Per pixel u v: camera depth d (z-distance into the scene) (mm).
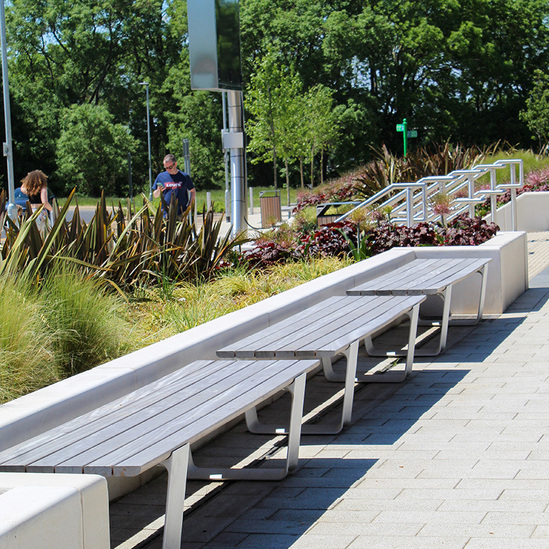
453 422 5055
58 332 4891
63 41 68875
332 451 4703
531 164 21297
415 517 3611
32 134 66125
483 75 61281
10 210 22234
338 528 3566
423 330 8047
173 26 67562
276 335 5195
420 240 9883
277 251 9469
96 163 63500
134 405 3727
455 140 61094
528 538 3291
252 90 42750
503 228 16453
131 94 68562
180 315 6402
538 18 62312
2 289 4809
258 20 61000
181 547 3510
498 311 8422
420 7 60406
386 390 5988
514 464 4219
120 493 4211
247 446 4969
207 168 64562
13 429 3414
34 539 2320
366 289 6629
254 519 3770
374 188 17922
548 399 5383
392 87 60000
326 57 59750
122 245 7613
